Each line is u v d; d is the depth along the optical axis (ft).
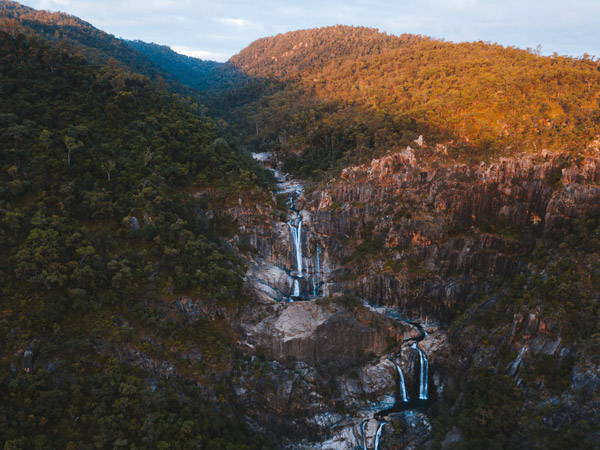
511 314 237.45
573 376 198.39
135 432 178.50
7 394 169.78
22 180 234.99
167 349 215.31
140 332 214.28
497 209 294.87
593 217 258.37
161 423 183.21
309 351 249.96
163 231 255.29
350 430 229.04
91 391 182.60
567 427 187.52
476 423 201.26
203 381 212.43
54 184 240.32
